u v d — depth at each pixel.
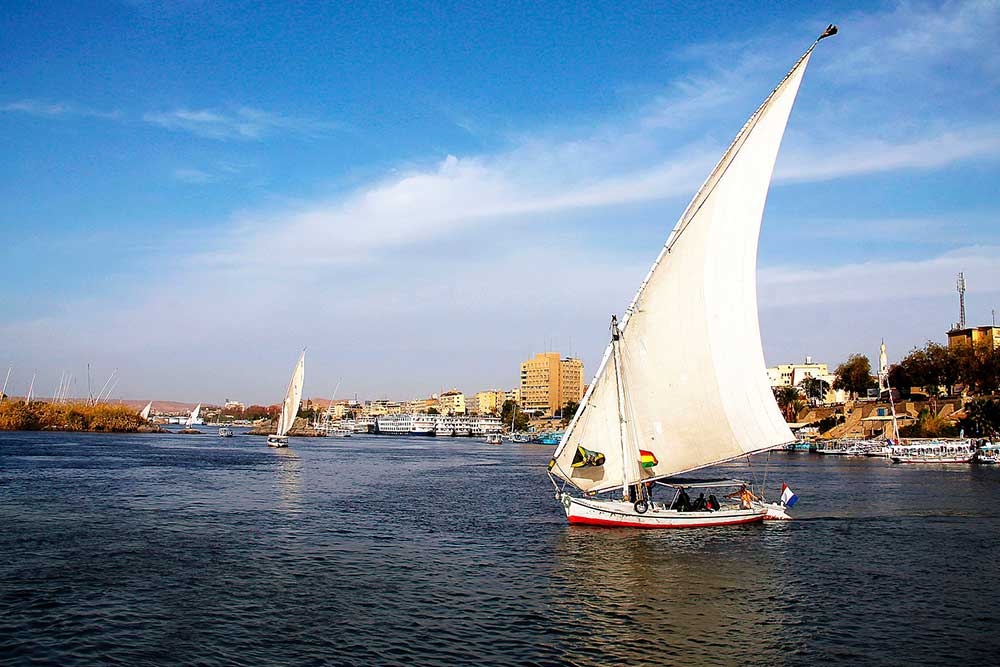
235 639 27.59
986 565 40.34
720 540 47.00
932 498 72.50
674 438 48.75
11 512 57.72
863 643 27.83
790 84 46.41
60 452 134.38
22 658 25.28
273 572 38.22
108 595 33.16
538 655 26.34
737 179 47.59
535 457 163.00
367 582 36.28
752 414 48.69
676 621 30.33
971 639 28.30
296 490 79.62
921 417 173.75
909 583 36.41
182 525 52.72
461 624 29.70
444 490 81.88
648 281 48.12
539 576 37.62
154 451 150.75
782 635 28.67
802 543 46.16
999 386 161.12
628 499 50.16
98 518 55.25
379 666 25.12
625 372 48.97
